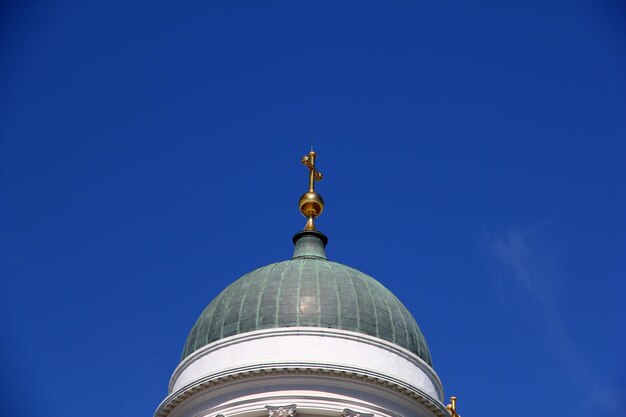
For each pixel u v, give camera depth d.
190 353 76.94
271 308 75.62
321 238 83.31
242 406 71.69
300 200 84.94
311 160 86.81
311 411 71.19
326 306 75.62
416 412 73.56
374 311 76.50
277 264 79.56
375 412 71.94
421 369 75.88
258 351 73.50
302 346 73.38
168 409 74.81
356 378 72.12
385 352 74.50
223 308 77.31
